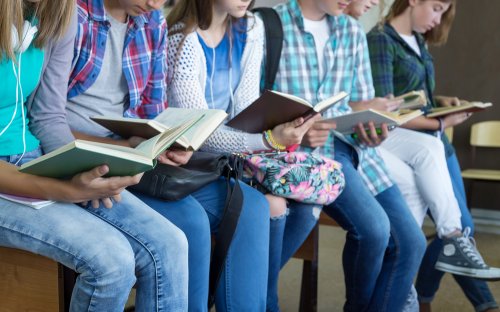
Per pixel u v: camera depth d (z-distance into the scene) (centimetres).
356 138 219
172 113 156
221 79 190
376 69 256
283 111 172
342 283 284
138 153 110
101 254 112
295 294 268
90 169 112
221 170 158
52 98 135
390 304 207
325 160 179
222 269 149
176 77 178
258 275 153
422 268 247
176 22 183
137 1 148
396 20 268
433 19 263
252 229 152
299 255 207
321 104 173
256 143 177
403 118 211
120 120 136
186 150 145
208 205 158
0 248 128
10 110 127
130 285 117
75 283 119
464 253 225
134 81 162
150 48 167
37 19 125
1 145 126
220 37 190
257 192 163
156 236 124
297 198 172
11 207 117
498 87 413
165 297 124
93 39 152
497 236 392
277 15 211
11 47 118
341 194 197
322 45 217
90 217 120
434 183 234
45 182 114
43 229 113
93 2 151
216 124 150
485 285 238
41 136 135
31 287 127
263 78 208
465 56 419
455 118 263
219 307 151
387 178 219
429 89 276
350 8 263
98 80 156
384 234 196
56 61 133
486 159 421
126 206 130
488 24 411
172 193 141
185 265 127
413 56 265
